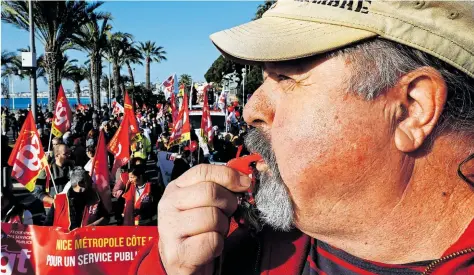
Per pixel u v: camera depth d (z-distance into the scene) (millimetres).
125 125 8383
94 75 39000
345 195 991
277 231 1277
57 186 7246
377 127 956
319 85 979
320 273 1158
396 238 1022
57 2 25188
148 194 6121
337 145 965
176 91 16391
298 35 970
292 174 1019
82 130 19672
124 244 4004
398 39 918
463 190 1004
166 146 13820
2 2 24375
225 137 14250
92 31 36875
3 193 5219
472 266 938
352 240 1062
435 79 940
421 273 1016
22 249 3969
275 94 1074
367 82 938
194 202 1063
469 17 919
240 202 1266
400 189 987
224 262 1313
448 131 981
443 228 1011
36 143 6277
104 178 5668
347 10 943
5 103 45656
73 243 3951
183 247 1062
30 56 13969
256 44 1004
